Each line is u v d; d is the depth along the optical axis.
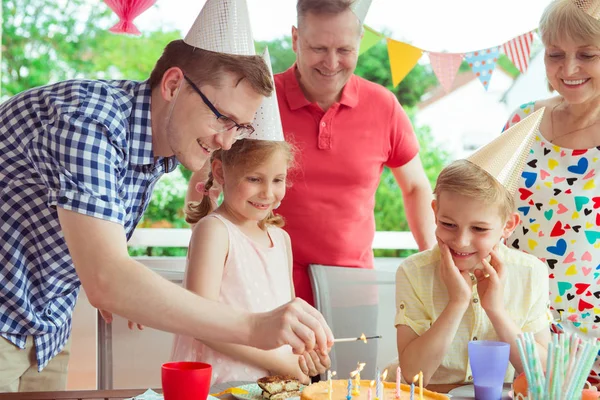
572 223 1.86
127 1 2.28
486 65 2.55
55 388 1.73
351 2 1.96
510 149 1.66
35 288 1.50
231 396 1.32
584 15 1.71
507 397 1.37
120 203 1.25
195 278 1.75
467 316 1.74
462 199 1.63
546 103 1.96
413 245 3.25
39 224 1.42
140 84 1.38
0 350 1.53
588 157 1.86
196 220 2.00
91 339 2.44
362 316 1.98
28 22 4.58
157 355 1.94
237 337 1.22
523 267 1.78
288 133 2.12
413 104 5.47
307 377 1.62
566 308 1.88
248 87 1.31
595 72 1.75
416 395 1.27
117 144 1.27
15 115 1.34
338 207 2.12
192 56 1.31
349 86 2.15
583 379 1.13
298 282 2.11
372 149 2.16
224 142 1.36
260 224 1.92
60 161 1.21
